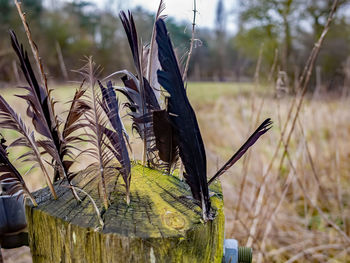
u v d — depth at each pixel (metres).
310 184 1.12
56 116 0.36
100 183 0.36
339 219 1.03
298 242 0.89
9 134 1.09
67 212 0.35
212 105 1.81
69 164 0.36
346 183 1.18
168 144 0.37
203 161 0.34
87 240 0.33
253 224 0.78
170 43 0.33
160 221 0.34
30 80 0.34
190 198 0.36
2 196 0.41
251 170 1.14
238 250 0.42
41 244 0.36
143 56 0.41
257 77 0.85
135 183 0.39
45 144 0.36
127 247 0.32
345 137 1.34
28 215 0.36
